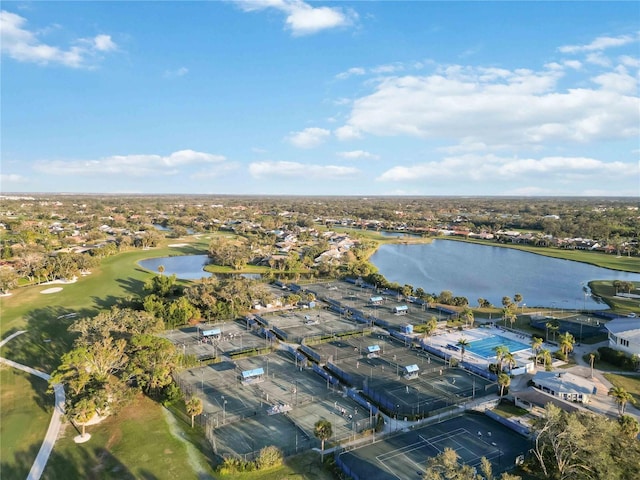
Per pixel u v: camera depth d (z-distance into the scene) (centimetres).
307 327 14888
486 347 13112
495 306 18512
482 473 7112
